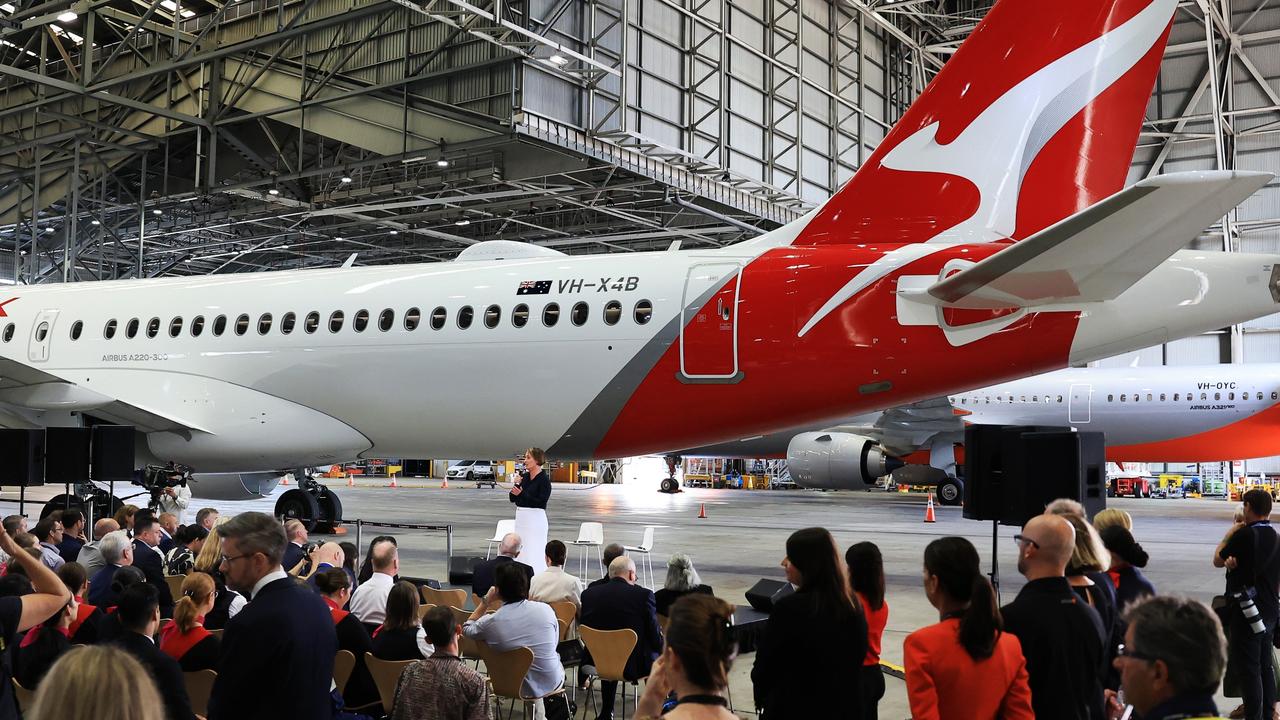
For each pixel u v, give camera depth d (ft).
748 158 102.47
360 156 100.99
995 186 36.94
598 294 41.06
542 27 81.56
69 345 50.72
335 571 21.35
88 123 97.86
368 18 90.22
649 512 90.02
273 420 46.37
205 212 118.52
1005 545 59.00
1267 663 22.88
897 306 36.22
